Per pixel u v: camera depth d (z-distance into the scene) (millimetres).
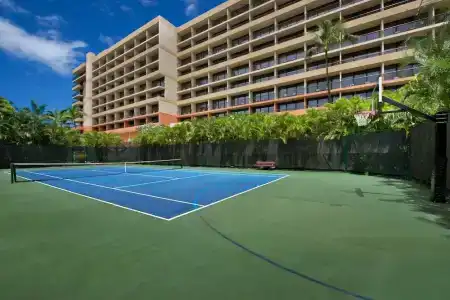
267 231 4707
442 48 8062
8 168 24641
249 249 3859
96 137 32688
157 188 10266
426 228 4844
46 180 13633
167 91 59250
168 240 4262
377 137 15117
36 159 26766
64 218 5695
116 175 16453
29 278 3029
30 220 5539
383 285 2846
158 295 2654
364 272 3143
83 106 82125
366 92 35938
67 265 3357
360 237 4359
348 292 2707
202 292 2707
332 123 18094
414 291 2727
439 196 7199
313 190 9523
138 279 2990
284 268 3250
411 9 32594
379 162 14953
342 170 17578
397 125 14266
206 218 5629
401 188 9844
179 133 27500
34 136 27078
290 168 20391
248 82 49969
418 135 10977
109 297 2625
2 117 25406
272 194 8695
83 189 10117
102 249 3891
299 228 4875
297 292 2705
